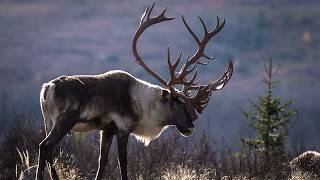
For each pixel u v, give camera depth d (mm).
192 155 35125
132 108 31703
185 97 32812
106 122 31125
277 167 34344
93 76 31078
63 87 30031
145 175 33094
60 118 29797
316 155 34594
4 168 34406
